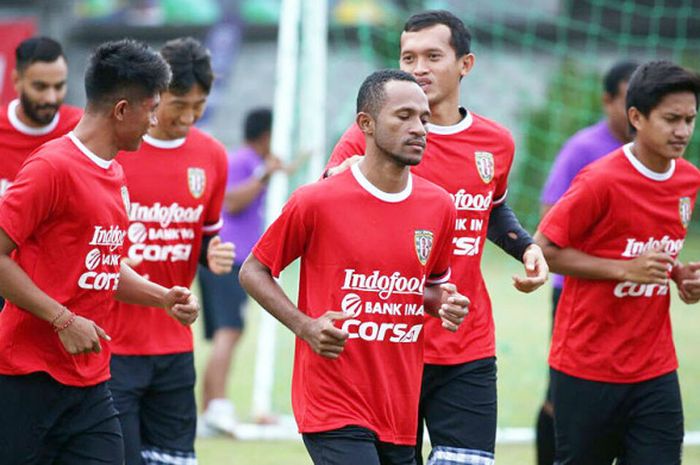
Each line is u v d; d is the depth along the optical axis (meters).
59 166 14.20
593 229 17.47
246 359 36.19
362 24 43.62
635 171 17.34
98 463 14.88
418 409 15.99
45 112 19.20
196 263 19.03
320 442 14.37
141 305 16.67
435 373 16.55
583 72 62.06
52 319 13.99
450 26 16.73
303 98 33.47
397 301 14.62
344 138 16.34
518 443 25.88
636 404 17.44
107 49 14.56
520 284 15.63
